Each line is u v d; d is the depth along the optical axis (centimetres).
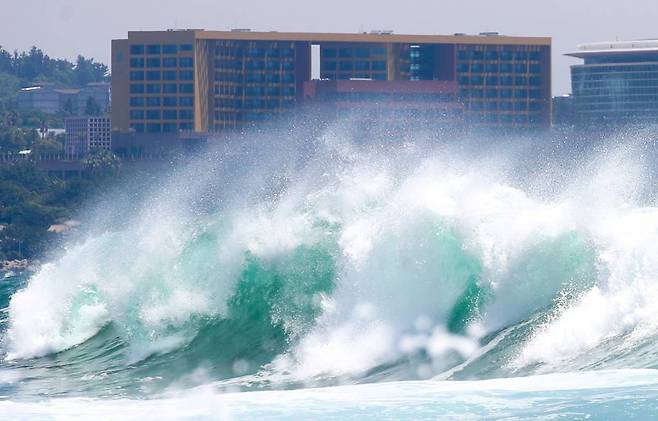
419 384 14500
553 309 15812
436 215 16888
